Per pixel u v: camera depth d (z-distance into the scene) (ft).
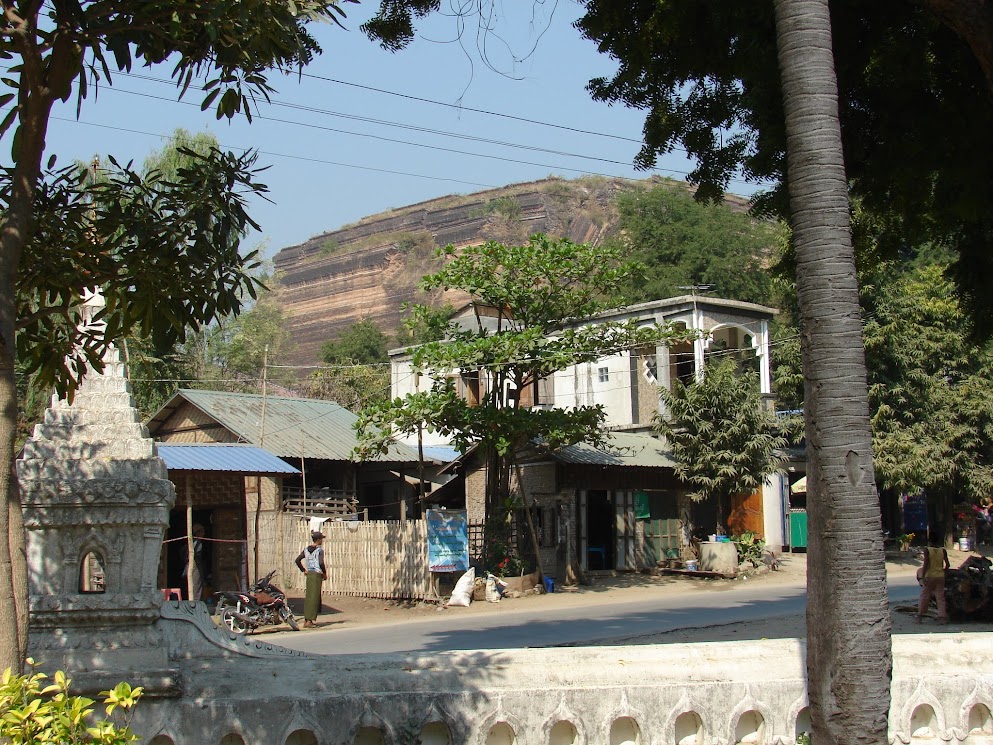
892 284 104.06
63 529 21.17
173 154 103.65
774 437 96.73
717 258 157.48
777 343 115.14
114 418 22.13
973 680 24.76
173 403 92.84
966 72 37.11
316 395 160.56
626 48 40.75
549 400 113.19
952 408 110.32
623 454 93.61
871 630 18.66
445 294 298.15
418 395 75.10
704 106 42.19
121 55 21.71
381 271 335.67
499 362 76.07
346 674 21.18
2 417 16.42
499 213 336.08
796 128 20.10
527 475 91.91
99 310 23.50
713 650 23.97
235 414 91.50
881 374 104.06
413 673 21.43
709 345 105.50
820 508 19.21
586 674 22.44
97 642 20.83
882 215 42.22
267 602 62.39
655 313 102.63
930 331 109.09
